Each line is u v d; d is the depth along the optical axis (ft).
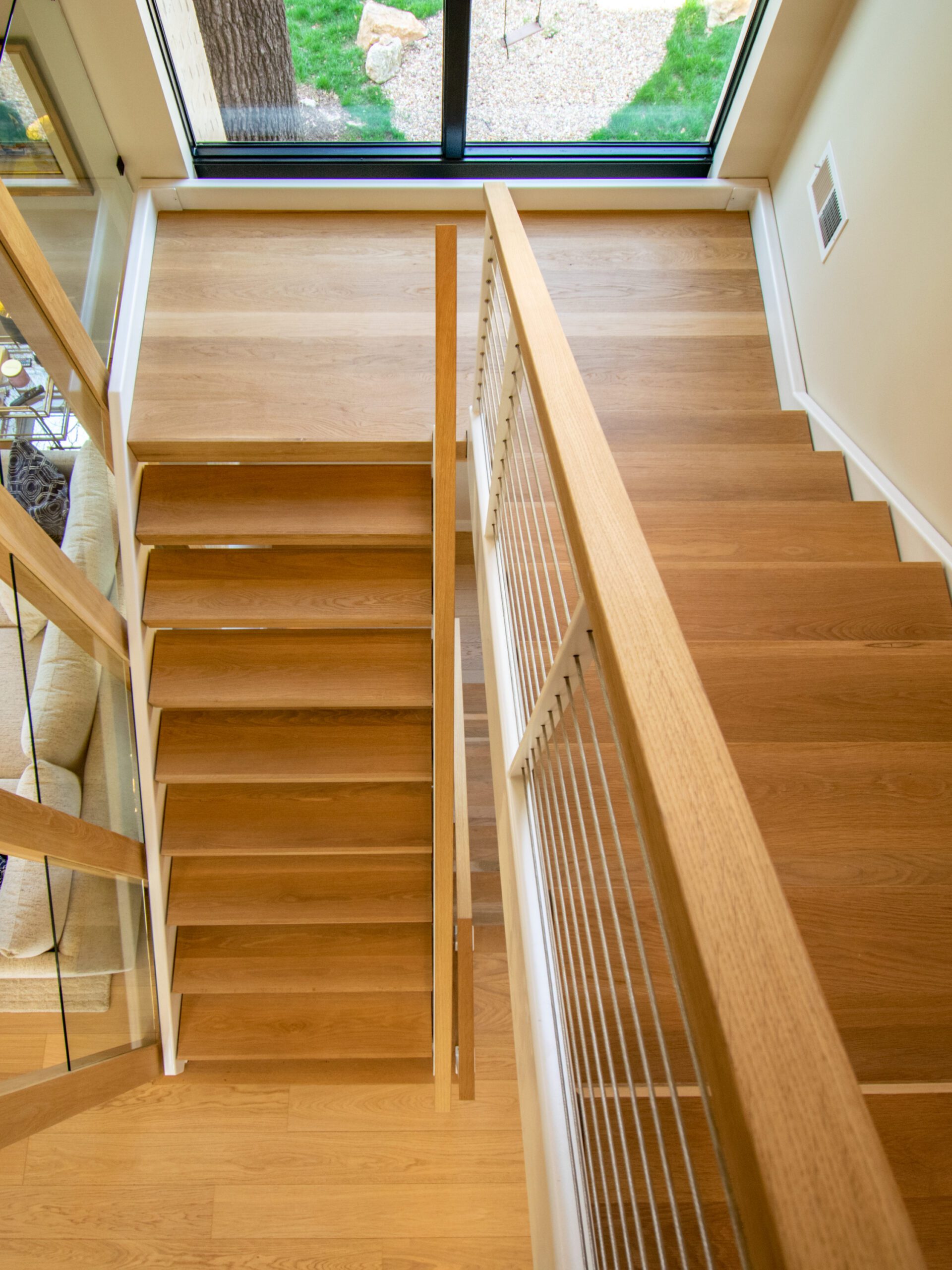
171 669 9.09
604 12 9.87
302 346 9.61
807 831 5.07
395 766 9.39
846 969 4.55
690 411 10.21
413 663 9.24
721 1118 1.73
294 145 10.91
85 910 7.91
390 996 10.90
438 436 5.85
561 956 4.57
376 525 8.80
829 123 9.83
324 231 10.69
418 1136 10.52
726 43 10.36
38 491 7.04
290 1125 10.54
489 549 7.36
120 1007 9.03
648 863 2.28
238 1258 9.93
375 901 10.25
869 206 8.87
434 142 11.02
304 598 8.92
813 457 9.00
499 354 6.93
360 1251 10.00
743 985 1.79
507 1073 10.78
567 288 10.91
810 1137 1.61
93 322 8.57
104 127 9.70
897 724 5.90
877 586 7.12
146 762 9.23
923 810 5.16
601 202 11.43
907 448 8.23
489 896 11.28
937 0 7.73
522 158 11.20
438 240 5.08
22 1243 9.94
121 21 9.04
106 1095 8.36
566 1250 4.08
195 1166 10.34
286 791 9.84
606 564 2.77
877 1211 1.53
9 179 6.87
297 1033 10.68
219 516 8.79
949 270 7.54
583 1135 3.95
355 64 10.09
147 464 9.08
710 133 11.34
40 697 7.25
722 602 6.95
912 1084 4.18
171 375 9.26
